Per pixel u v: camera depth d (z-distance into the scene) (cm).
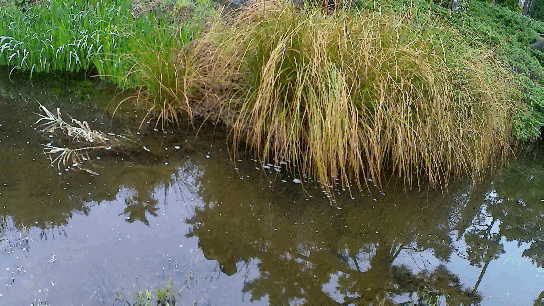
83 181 361
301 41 428
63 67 552
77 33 558
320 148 401
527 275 350
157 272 286
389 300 298
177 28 528
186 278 286
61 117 448
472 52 503
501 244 388
